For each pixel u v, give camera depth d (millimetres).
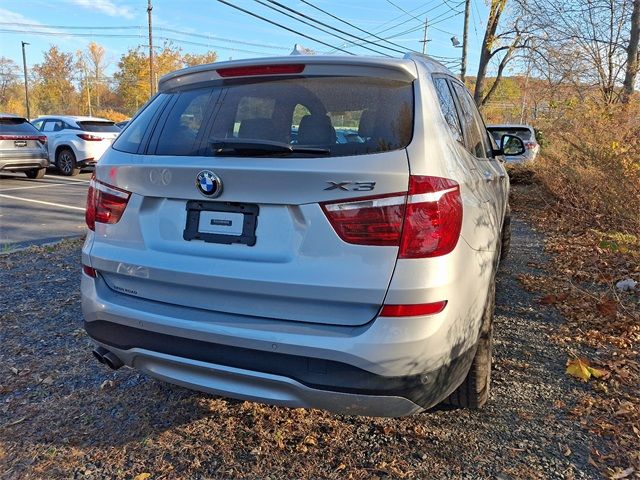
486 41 20453
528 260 6176
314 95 2295
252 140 2152
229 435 2715
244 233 2141
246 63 2438
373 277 1955
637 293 4859
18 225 8133
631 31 10961
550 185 9648
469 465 2467
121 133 2695
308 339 2004
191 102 2539
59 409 2945
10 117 12820
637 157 6566
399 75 2262
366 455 2549
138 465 2488
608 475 2381
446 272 2021
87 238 2619
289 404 2115
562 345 3766
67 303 4559
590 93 11961
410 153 2037
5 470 2445
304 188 2020
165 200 2332
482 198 2623
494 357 3559
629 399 3021
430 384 2061
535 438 2666
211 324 2164
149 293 2377
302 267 2023
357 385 1987
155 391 3141
